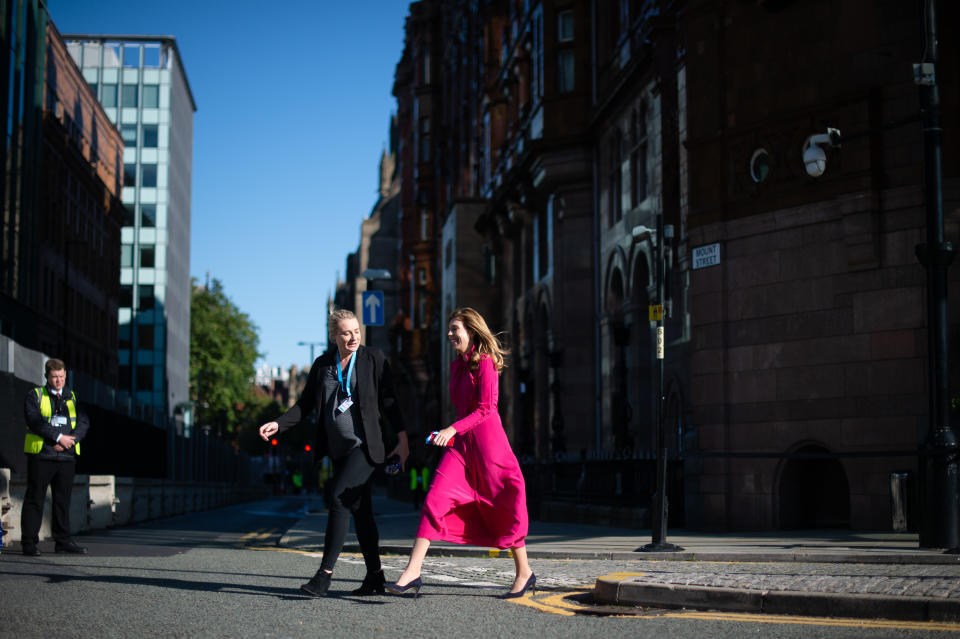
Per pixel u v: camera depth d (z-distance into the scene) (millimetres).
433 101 63344
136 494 23359
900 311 15352
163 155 87500
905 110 15508
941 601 6082
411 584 7070
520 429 37219
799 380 16453
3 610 6578
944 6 15281
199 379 101250
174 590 7734
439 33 63750
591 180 30406
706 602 6758
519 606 6969
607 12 29969
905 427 15172
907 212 15375
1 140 46031
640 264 26359
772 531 16406
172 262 89312
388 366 7402
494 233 42750
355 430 7270
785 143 16875
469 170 52594
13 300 47719
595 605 7090
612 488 20250
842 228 16047
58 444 11188
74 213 63312
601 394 29250
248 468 71500
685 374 22469
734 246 17500
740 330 17312
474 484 7152
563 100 31031
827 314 16172
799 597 6465
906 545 11891
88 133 67938
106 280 72500
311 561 11156
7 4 46844
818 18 16578
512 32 39375
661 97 23562
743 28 17641
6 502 13023
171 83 88688
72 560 10484
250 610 6637
